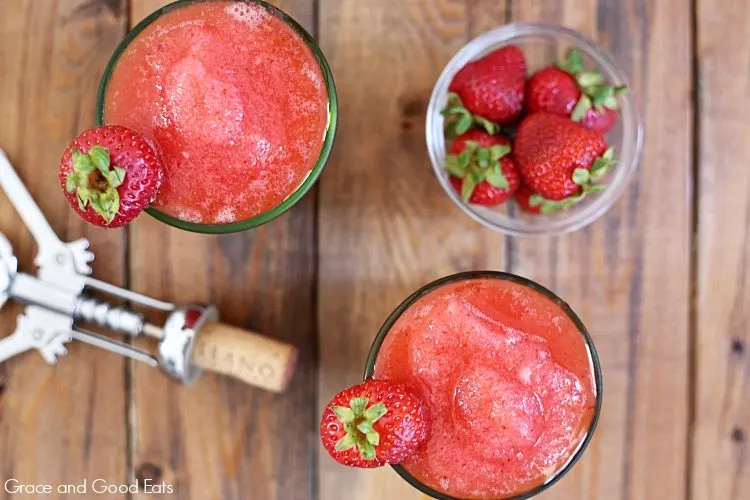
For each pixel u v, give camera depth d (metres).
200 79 0.47
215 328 0.51
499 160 0.50
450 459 0.46
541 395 0.46
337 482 0.54
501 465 0.46
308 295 0.54
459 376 0.46
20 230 0.54
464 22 0.54
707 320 0.54
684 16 0.54
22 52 0.53
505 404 0.45
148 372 0.54
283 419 0.54
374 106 0.54
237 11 0.48
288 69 0.48
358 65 0.54
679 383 0.54
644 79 0.54
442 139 0.52
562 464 0.46
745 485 0.54
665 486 0.54
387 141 0.54
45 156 0.54
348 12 0.54
